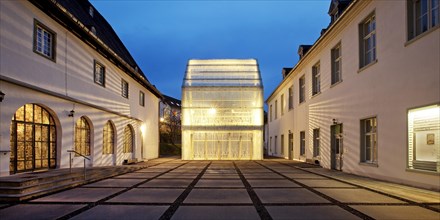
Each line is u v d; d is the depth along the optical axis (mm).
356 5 12484
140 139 23125
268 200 7500
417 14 9484
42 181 8531
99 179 11562
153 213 6180
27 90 9828
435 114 8453
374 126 11922
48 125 11359
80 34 13102
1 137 8711
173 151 39219
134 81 21734
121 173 13961
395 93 10125
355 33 13164
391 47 10383
